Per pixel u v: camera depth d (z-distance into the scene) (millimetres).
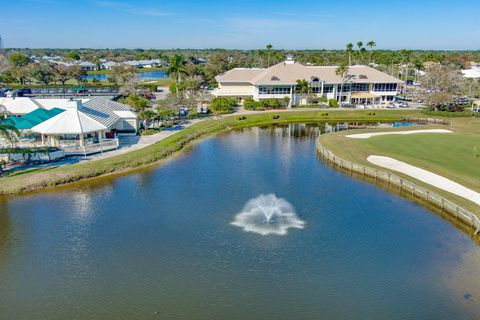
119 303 26156
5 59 192125
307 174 53469
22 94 117125
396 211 40906
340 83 111750
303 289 27547
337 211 40812
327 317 24844
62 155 56344
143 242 34125
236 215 39562
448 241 34500
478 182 46031
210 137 77938
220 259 31281
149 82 164125
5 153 53250
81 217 39281
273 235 35281
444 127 83688
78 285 28188
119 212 40375
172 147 64875
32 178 47469
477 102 101688
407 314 25078
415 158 56875
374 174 51375
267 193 45906
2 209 41312
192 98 95062
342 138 72188
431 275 29219
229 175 52656
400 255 32000
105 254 32219
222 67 171625
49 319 24766
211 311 25297
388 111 103750
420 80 118438
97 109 69938
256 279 28641
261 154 64312
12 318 24859
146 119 79500
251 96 113812
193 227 36875
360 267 30250
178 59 126438
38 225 37594
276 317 24797
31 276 29328
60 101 77062
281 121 96000
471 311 25266
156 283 28281
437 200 41594
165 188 47438
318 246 33344
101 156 57469
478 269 30047
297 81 107875
